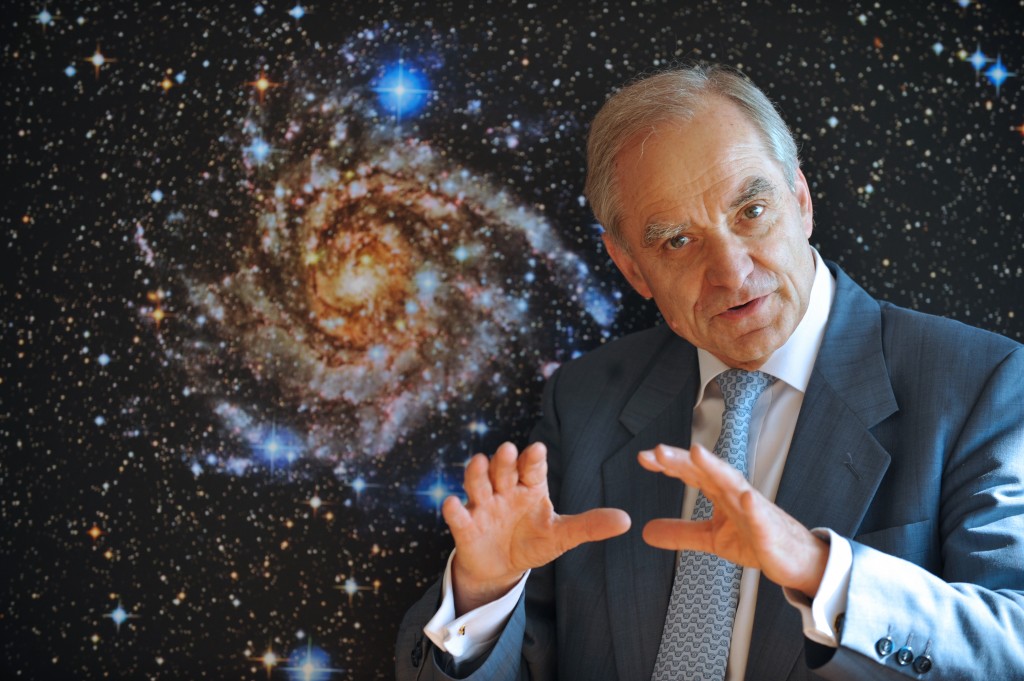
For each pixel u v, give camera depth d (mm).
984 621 986
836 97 1482
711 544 969
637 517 1306
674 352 1408
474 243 1525
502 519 1061
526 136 1521
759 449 1275
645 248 1247
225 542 1515
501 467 1036
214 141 1535
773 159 1207
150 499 1520
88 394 1531
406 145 1527
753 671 1159
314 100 1532
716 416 1346
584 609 1308
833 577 951
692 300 1224
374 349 1524
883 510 1168
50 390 1533
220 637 1508
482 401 1520
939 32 1472
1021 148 1456
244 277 1530
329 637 1504
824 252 1479
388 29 1529
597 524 1021
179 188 1535
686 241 1213
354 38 1531
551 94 1517
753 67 1491
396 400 1521
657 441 1348
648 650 1240
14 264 1544
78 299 1537
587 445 1390
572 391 1447
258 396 1525
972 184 1461
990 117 1462
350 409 1521
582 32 1515
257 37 1538
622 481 1342
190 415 1524
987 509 1110
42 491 1526
